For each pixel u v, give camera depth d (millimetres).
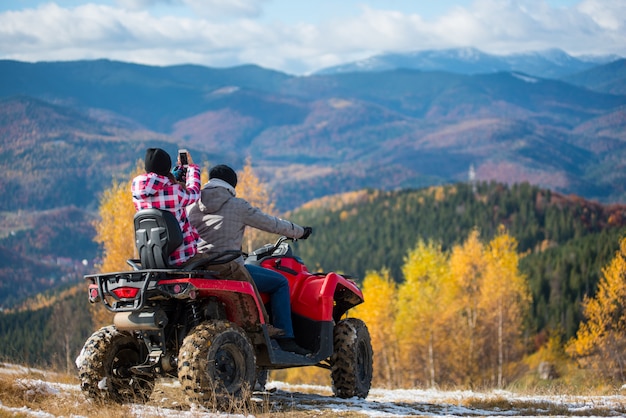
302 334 11578
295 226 11211
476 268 84188
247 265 10836
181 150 10805
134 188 9844
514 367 89688
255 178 50375
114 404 9797
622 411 11711
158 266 9586
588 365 57656
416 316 76812
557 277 144250
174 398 11133
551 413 11383
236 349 9516
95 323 45844
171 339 9828
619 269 58719
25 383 10398
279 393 12320
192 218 10469
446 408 11352
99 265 49875
